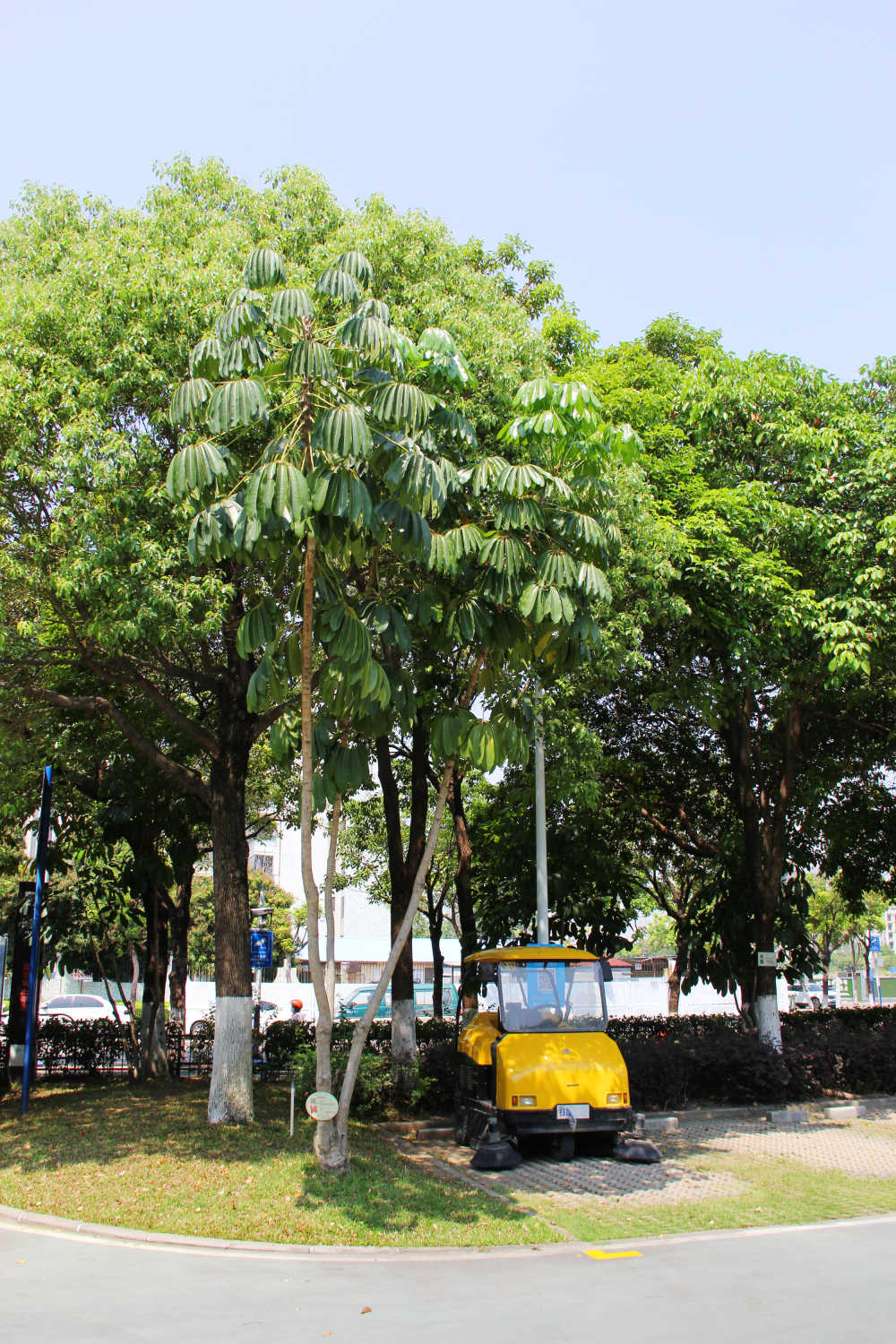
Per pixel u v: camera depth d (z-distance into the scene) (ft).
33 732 42.75
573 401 27.53
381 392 25.68
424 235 39.86
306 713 28.78
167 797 51.70
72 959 57.11
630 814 63.67
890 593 47.01
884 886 68.39
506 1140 34.73
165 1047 54.49
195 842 55.42
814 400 50.21
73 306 34.78
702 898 60.08
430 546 27.07
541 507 29.17
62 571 31.94
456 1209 28.07
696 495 46.83
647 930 178.81
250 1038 38.04
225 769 39.81
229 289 34.78
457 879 56.29
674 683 49.19
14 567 33.42
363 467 27.58
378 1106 43.52
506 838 60.44
